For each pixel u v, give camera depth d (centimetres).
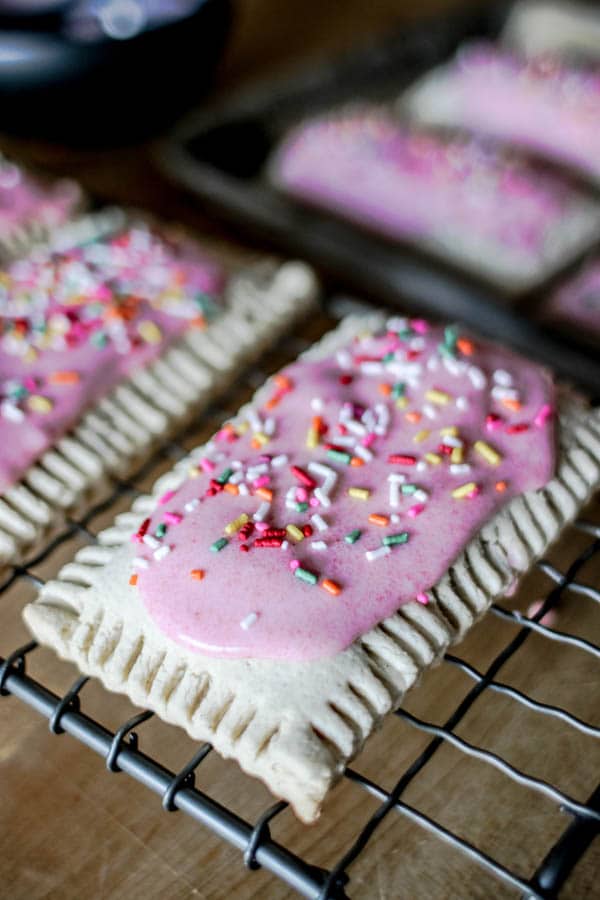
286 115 60
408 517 37
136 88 54
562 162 59
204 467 39
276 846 33
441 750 37
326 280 50
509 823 35
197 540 37
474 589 37
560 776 36
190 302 45
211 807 33
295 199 56
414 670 35
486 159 57
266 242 52
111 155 56
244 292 46
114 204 51
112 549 38
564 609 39
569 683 38
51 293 45
